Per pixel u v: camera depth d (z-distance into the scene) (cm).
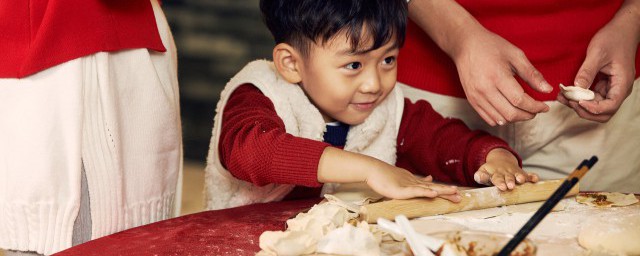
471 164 181
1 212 162
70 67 155
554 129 204
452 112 211
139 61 168
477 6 196
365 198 159
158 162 176
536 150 211
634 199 158
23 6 155
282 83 185
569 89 173
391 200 147
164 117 175
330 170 155
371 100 178
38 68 153
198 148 497
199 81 560
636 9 188
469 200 152
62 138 158
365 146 195
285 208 163
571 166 209
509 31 196
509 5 193
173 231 145
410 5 195
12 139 158
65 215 161
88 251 134
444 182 194
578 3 193
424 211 148
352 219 138
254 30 577
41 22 155
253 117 170
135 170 171
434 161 194
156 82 171
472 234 111
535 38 196
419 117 202
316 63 175
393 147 199
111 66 163
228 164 169
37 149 157
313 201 170
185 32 575
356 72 173
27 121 157
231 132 170
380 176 151
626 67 179
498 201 155
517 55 174
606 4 196
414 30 208
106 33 159
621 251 124
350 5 166
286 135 162
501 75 171
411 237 111
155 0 177
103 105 161
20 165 158
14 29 157
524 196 157
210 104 543
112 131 163
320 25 168
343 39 168
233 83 190
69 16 155
